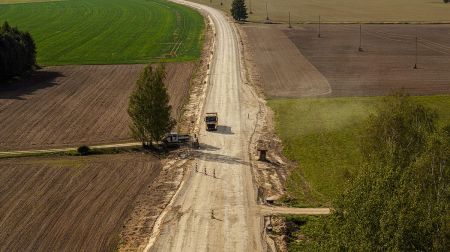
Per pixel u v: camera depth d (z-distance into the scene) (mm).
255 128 80875
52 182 63312
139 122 73375
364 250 33188
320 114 85562
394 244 32438
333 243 35719
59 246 49500
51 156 71875
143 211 55719
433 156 40688
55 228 52656
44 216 55031
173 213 54844
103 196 59406
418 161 41938
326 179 63625
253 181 62406
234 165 67188
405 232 32500
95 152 72875
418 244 32812
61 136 79250
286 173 65750
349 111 86375
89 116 88062
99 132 80688
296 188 61625
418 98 92938
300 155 70938
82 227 52781
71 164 68688
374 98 93000
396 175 35688
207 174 64500
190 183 62031
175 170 66188
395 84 102312
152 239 50094
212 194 59094
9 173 66062
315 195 59688
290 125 81438
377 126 55781
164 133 74375
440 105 88625
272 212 55062
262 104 91938
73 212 55812
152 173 65625
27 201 58438
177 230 51531
